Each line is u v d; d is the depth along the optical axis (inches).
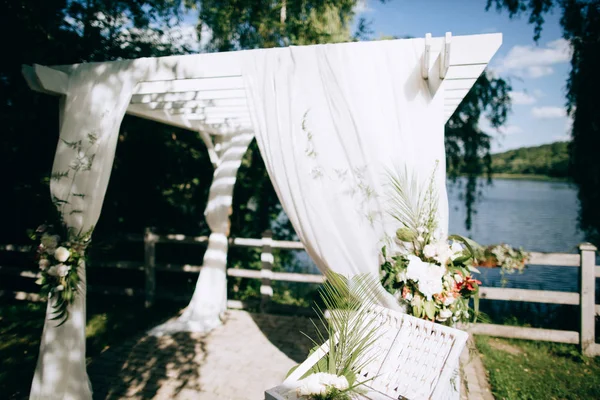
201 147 275.0
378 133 94.3
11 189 232.8
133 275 264.8
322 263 104.1
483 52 87.7
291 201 103.5
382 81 94.4
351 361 81.8
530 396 125.0
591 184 229.9
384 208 94.3
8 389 126.2
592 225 237.9
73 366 110.6
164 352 156.3
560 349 162.7
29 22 196.5
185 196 270.7
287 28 272.1
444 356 80.9
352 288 97.8
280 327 186.1
